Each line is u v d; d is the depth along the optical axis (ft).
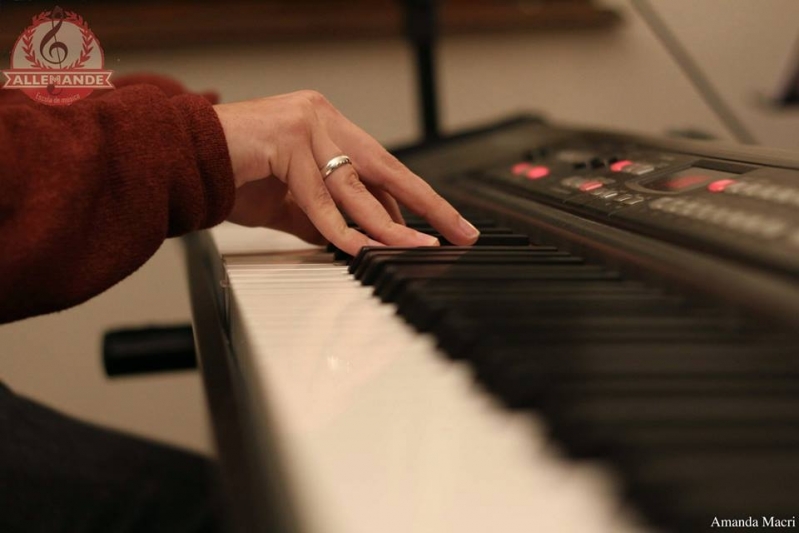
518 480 0.77
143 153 1.81
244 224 2.42
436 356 1.16
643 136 2.48
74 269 1.74
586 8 5.88
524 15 5.73
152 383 5.52
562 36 6.04
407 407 0.96
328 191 2.04
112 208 1.78
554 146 2.84
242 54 5.37
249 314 1.46
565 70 6.10
